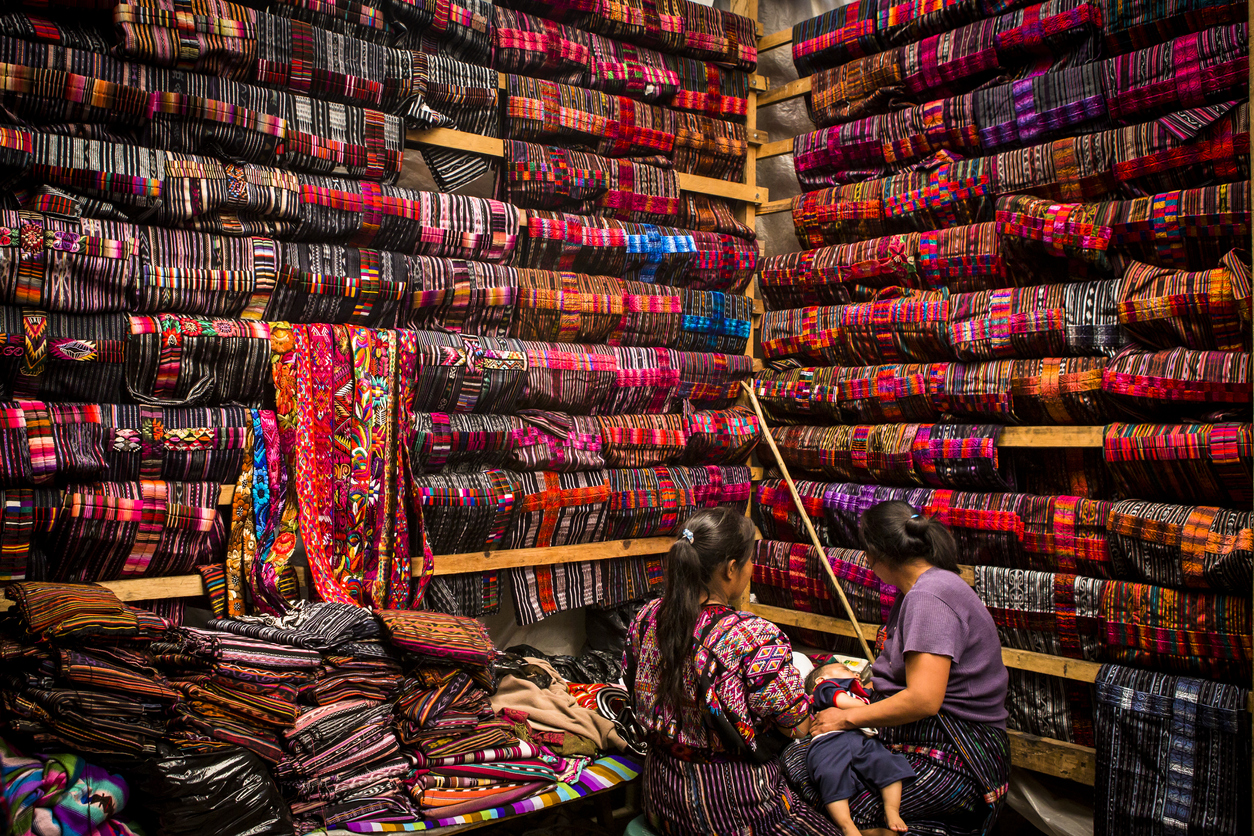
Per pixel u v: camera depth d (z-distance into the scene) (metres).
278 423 2.85
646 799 2.46
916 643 2.37
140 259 2.61
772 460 4.04
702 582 2.32
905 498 3.47
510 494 3.26
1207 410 2.83
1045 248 3.13
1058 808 3.09
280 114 2.86
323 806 2.38
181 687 2.32
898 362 3.64
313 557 2.84
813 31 3.94
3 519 2.36
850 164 3.84
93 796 2.08
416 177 3.64
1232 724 2.60
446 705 2.65
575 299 3.49
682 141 3.85
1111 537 2.97
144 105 2.61
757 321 4.18
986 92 3.38
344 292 2.97
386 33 3.14
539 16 3.56
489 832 3.03
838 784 2.37
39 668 2.17
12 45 2.43
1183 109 2.96
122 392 2.63
